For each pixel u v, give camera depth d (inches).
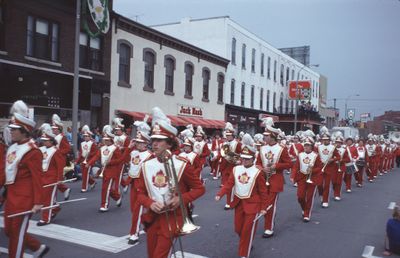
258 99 1651.1
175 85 1063.0
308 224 378.0
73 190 511.2
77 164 564.7
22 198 207.3
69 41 756.0
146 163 182.4
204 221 370.0
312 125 2079.2
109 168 388.5
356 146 709.3
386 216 434.0
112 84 848.3
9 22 650.2
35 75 693.3
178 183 178.7
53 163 331.0
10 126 209.5
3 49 649.0
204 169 869.2
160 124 178.7
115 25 846.5
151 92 966.4
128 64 896.3
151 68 973.2
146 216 180.9
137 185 186.7
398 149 1296.8
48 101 717.9
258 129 1648.6
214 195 524.7
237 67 1443.2
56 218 352.2
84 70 780.0
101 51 823.1
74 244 277.4
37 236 293.3
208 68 1229.1
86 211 386.3
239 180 256.4
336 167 523.5
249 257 268.4
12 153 208.4
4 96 647.1
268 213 323.3
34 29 697.0
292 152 667.4
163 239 175.3
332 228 366.3
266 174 326.6
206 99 1219.2
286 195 559.2
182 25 1434.5
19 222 207.5
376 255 288.0
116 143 420.8
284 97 1953.7
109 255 256.8
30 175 210.8
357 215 433.4
